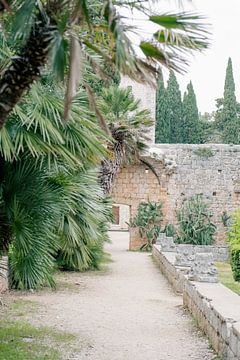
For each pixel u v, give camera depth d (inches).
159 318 358.0
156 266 716.0
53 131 228.7
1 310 366.6
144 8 135.0
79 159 255.6
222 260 872.3
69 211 353.7
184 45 134.2
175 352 267.6
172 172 998.4
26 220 248.4
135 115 653.3
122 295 459.2
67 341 287.0
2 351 257.3
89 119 258.5
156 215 988.6
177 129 1684.3
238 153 993.5
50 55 130.7
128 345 282.4
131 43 125.0
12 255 297.6
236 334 218.5
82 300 422.3
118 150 618.5
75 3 134.0
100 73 157.9
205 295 312.0
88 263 611.5
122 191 1003.9
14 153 226.5
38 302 402.0
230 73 1606.8
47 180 270.7
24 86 144.6
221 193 991.6
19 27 134.0
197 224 976.3
